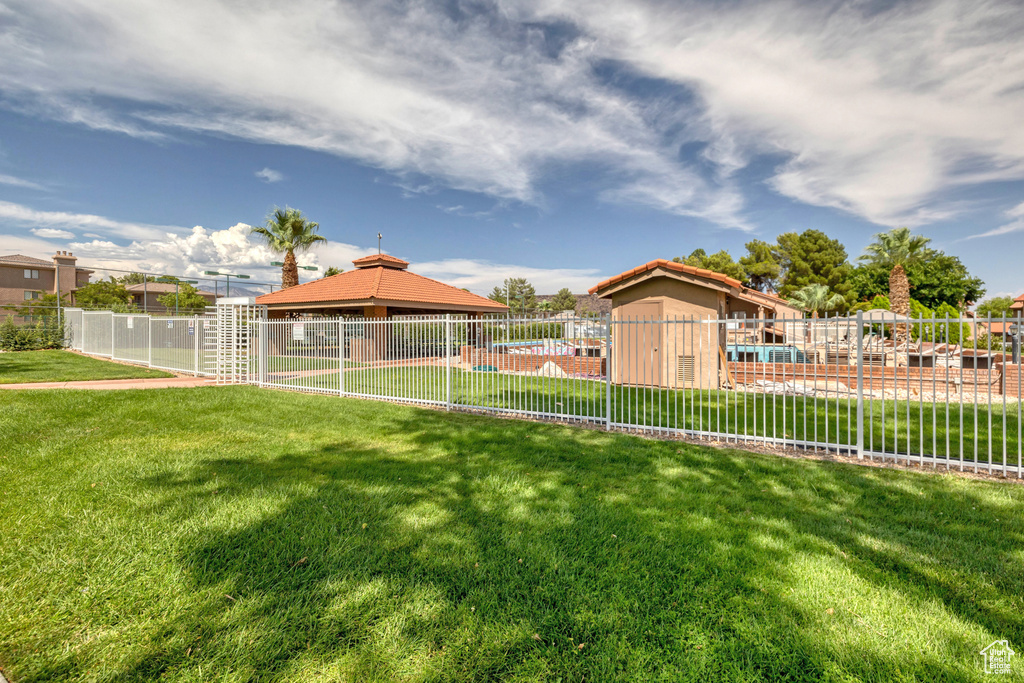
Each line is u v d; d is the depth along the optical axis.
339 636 2.54
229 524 3.90
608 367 7.69
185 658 2.39
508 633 2.54
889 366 13.21
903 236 38.00
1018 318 5.06
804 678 2.26
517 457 5.87
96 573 3.15
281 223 30.39
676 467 5.45
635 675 2.26
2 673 2.26
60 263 49.34
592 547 3.50
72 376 13.95
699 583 3.04
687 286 11.86
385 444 6.57
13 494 4.51
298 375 12.79
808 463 5.65
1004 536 3.71
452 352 16.28
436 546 3.52
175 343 15.67
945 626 2.62
